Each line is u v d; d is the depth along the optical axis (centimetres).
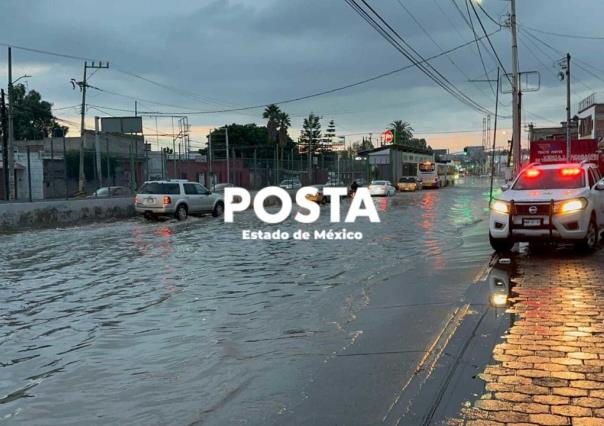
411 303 751
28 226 2059
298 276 1023
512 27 2722
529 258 1073
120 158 4356
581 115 5962
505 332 585
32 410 450
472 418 387
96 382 509
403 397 429
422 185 6431
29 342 641
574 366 482
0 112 4272
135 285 964
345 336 622
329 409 418
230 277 1023
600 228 1190
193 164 5325
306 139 12000
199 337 645
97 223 2275
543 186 1163
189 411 438
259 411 426
